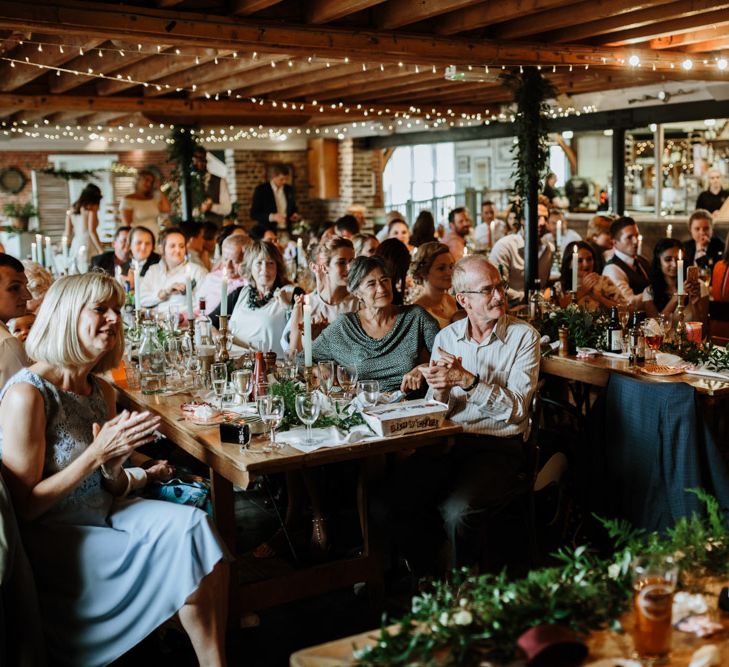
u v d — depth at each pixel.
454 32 6.04
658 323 4.58
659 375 4.07
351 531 4.07
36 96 8.76
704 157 11.47
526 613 1.68
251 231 9.39
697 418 3.25
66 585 2.71
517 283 7.82
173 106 9.61
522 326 3.49
